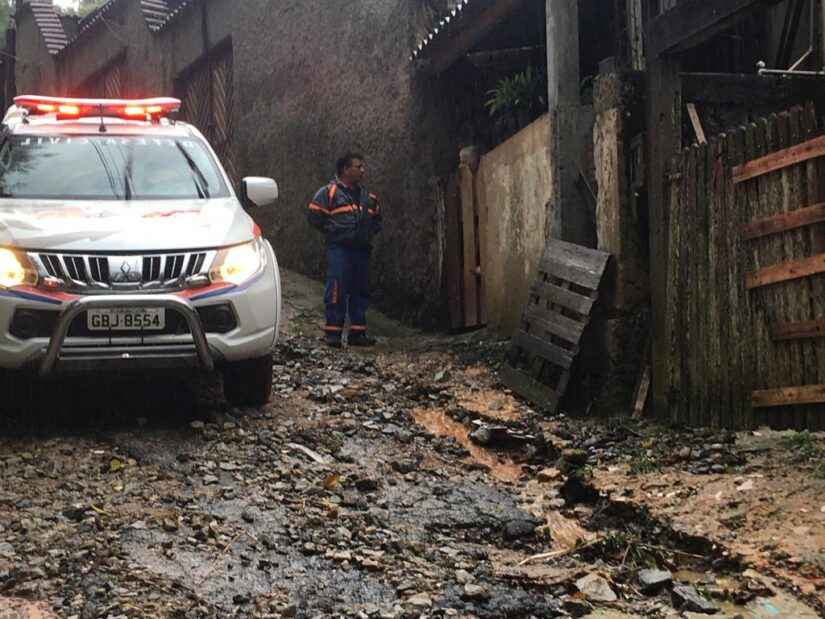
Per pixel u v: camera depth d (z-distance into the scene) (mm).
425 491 5625
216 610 3986
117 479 5586
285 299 11844
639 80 7234
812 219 5609
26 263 6035
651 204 6910
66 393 7180
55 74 23375
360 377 8461
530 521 5164
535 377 7691
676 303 6715
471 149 10328
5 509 5094
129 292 6082
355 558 4523
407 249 11484
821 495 4891
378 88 11883
